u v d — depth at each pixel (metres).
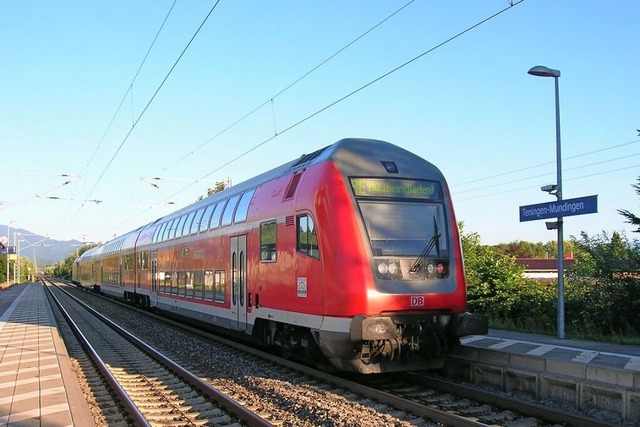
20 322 20.38
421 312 9.20
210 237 15.38
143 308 27.80
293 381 9.77
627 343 10.83
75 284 72.31
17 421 6.74
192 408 8.31
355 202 9.27
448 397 8.58
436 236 9.61
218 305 14.47
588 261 13.85
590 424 6.57
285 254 10.61
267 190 12.00
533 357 8.73
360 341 8.89
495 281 16.05
